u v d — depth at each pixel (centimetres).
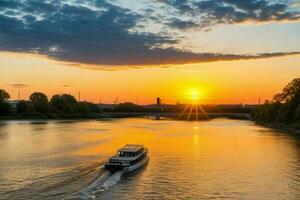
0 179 7438
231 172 8712
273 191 7144
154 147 13138
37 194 6344
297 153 11762
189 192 6994
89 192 6606
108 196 6581
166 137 17125
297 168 9244
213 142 14925
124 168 8488
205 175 8362
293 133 19762
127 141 15025
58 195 6303
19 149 11981
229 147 13250
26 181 7256
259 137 17262
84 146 13012
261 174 8525
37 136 16450
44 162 9456
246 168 9200
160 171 8738
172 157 10794
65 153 11162
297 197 6781
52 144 13488
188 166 9394
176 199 6562
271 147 13288
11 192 6456
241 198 6694
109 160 8556
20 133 17925
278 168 9219
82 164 9175
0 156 10444
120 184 7431
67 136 16712
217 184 7588
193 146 13488
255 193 7000
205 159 10450
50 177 7612
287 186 7494
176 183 7625
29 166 8881
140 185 7394
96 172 8162
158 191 7000
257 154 11500
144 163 9500
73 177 7625
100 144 13725
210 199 6606
